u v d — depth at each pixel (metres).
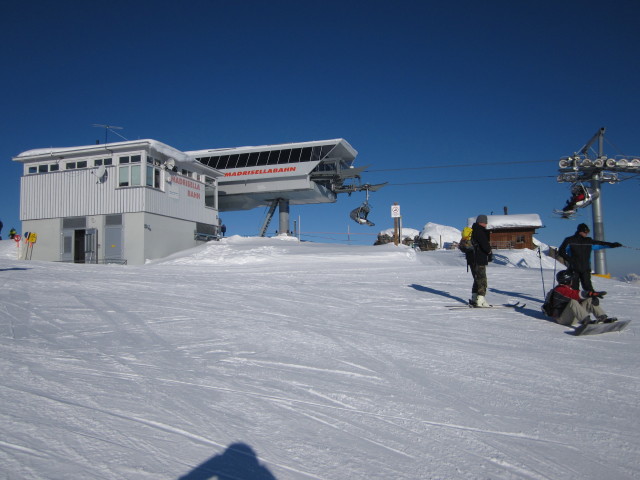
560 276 7.11
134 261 25.23
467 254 8.86
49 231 27.30
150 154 26.59
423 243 51.97
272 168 37.78
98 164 27.12
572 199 22.11
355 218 39.25
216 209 33.47
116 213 25.86
